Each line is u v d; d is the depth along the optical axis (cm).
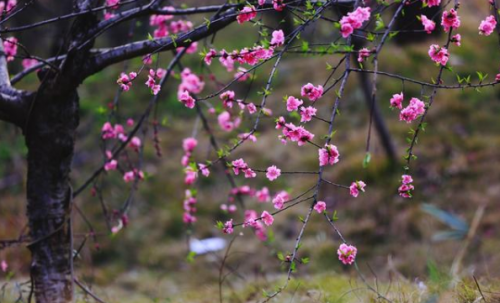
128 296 704
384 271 794
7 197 1036
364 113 1217
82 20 376
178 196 1123
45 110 384
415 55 1316
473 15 1503
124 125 1253
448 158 1075
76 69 371
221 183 1129
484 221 890
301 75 1366
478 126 1163
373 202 998
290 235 967
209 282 817
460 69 1273
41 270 397
